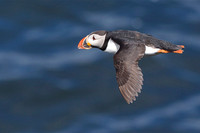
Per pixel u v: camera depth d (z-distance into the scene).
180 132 15.84
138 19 22.98
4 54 20.14
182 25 22.45
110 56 20.03
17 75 18.91
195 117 16.55
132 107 17.23
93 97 17.81
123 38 9.52
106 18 23.20
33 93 18.09
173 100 17.56
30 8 23.88
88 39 10.24
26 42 21.00
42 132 16.23
